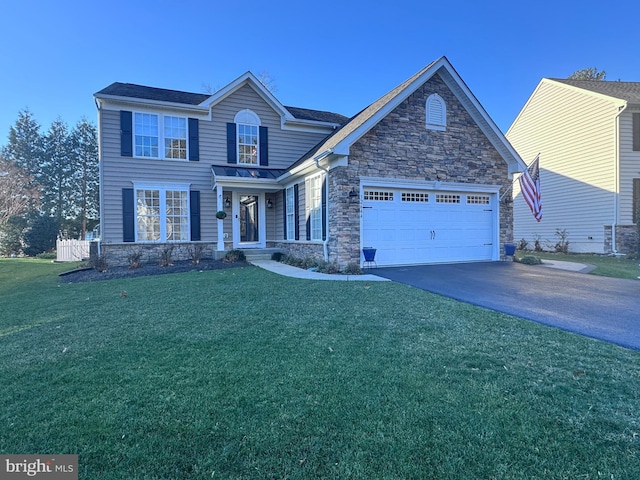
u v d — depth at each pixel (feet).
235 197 46.80
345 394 9.34
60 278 33.19
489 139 39.55
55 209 113.39
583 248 52.70
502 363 11.34
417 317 16.87
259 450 7.18
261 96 47.93
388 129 34.65
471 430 7.74
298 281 27.25
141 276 32.22
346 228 32.73
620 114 47.91
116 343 13.67
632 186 48.26
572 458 6.85
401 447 7.20
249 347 12.98
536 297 20.99
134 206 41.75
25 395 9.57
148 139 42.39
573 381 10.03
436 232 37.55
